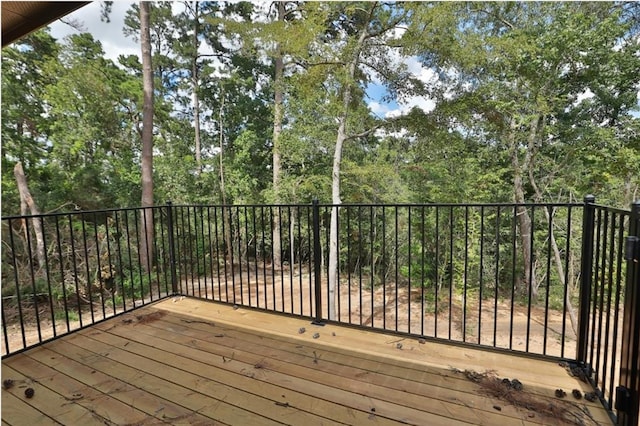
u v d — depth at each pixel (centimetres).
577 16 659
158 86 1281
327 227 449
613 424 144
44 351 225
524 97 738
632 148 698
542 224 861
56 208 884
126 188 1062
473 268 880
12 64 913
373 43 646
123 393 175
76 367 203
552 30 684
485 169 867
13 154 914
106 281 730
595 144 728
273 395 170
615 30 653
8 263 691
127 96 1129
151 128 922
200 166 1254
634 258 132
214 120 1422
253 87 1364
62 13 195
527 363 197
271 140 1270
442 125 688
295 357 210
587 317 190
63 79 930
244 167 1262
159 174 1141
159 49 1361
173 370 197
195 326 264
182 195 1172
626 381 137
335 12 649
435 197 894
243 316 285
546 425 145
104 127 1062
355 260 1048
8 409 163
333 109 713
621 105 739
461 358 205
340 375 188
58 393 176
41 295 680
